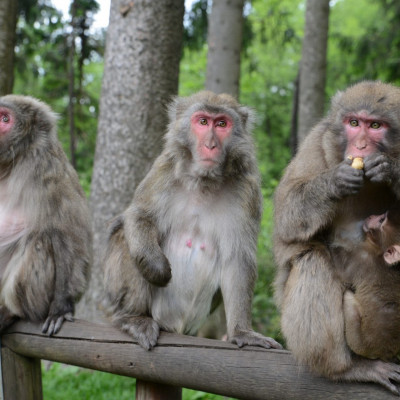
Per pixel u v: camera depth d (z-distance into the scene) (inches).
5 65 127.0
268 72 488.7
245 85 415.5
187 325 92.7
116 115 124.3
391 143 81.1
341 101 84.0
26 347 91.9
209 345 81.5
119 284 90.4
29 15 209.6
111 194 124.8
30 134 95.8
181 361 81.8
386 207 82.7
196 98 91.7
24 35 226.7
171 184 91.0
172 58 124.9
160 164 91.3
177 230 91.7
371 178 77.4
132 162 124.0
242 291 89.2
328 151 83.4
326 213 80.2
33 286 93.9
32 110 96.2
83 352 87.4
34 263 94.4
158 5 123.2
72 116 193.5
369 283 78.1
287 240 82.4
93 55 226.8
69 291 94.5
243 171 90.3
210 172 88.1
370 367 76.1
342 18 470.6
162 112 124.5
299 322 78.6
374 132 81.2
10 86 128.6
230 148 89.4
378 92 82.1
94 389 122.1
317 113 200.5
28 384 93.2
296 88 265.7
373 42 275.3
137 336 84.4
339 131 82.8
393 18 269.6
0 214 97.1
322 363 77.0
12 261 96.6
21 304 93.5
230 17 163.6
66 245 95.3
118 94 124.2
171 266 91.3
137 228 88.5
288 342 79.1
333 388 76.7
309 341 77.9
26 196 95.8
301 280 79.5
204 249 91.1
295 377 77.7
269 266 199.5
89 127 245.3
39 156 95.7
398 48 273.7
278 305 84.0
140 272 87.7
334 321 77.7
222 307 99.8
